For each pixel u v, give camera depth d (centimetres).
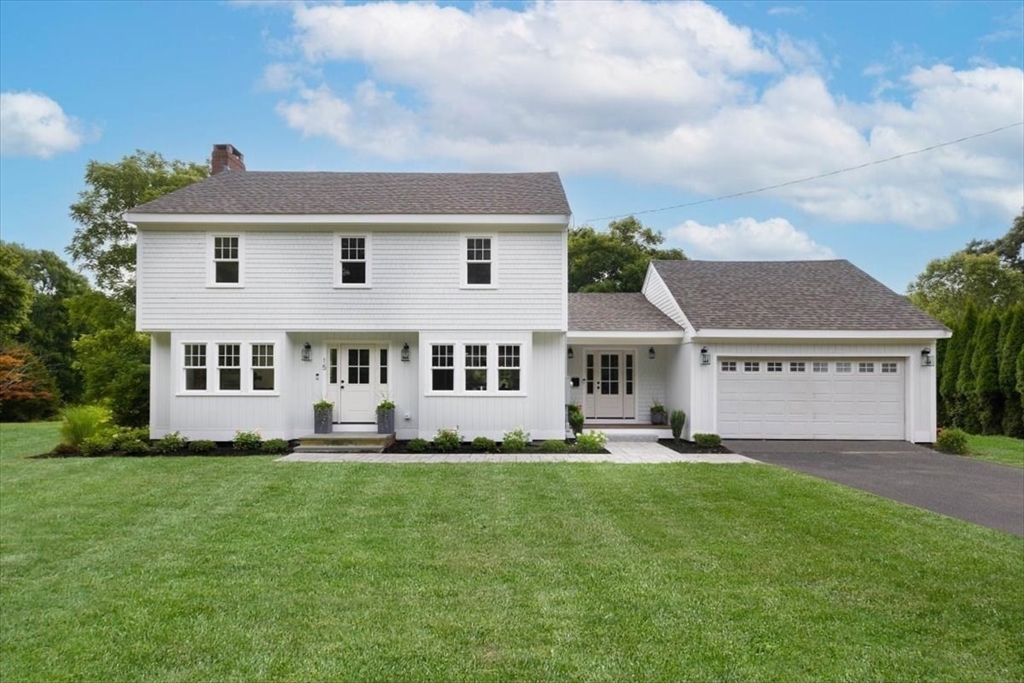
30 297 3281
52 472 1227
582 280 3853
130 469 1259
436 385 1664
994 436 2117
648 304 2191
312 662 448
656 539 773
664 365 2053
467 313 1658
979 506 982
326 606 555
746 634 496
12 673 434
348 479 1149
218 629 506
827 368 1788
